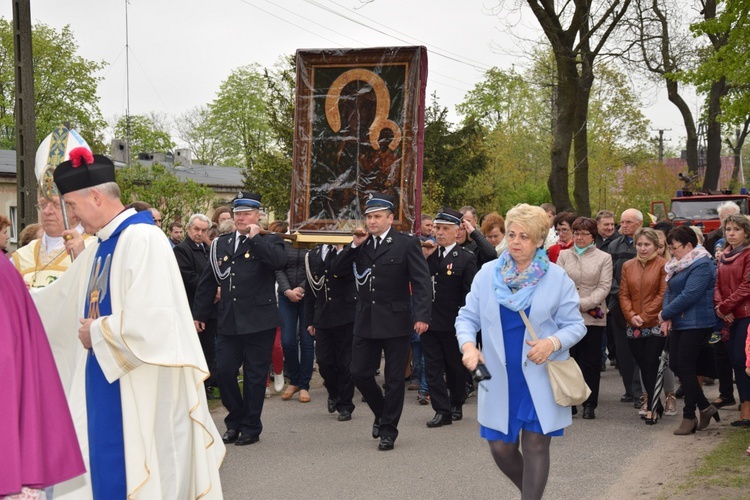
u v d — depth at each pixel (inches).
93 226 177.3
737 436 293.6
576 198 948.0
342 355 347.3
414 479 251.3
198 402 175.0
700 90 849.5
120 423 171.0
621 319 356.5
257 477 257.8
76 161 175.5
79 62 1779.0
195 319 311.4
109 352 165.6
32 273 227.8
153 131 1999.3
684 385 305.4
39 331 120.7
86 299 178.5
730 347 309.0
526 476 178.2
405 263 296.7
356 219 327.0
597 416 344.2
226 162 2112.5
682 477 241.0
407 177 323.3
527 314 178.2
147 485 169.0
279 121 961.5
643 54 988.6
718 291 313.0
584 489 235.3
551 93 1662.2
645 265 327.9
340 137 329.4
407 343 295.6
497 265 184.7
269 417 356.5
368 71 326.3
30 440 112.3
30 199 485.1
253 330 298.5
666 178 1772.9
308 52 328.5
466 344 178.1
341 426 335.0
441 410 330.0
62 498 164.4
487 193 1609.3
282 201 941.8
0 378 110.9
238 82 2113.7
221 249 307.0
